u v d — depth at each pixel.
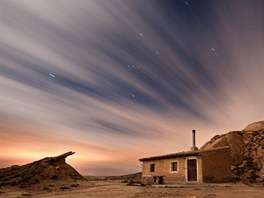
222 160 24.89
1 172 29.86
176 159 25.59
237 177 26.00
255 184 22.11
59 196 13.42
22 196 15.34
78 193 14.77
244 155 37.19
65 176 30.30
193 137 31.73
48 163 32.16
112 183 23.95
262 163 32.91
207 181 22.66
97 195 13.22
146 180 21.47
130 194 13.32
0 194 16.73
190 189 16.25
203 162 23.11
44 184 25.05
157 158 27.91
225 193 13.90
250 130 44.00
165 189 16.16
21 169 30.86
